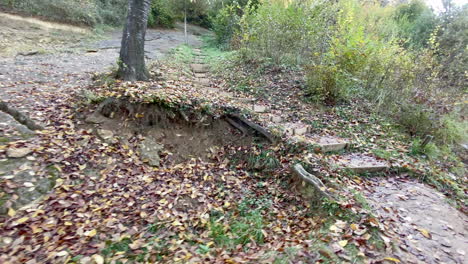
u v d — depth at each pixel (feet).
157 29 43.80
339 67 16.60
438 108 15.71
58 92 14.34
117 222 8.32
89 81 16.76
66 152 10.15
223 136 13.73
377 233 7.20
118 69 16.03
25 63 19.60
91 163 10.26
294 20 21.01
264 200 10.15
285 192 10.37
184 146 13.06
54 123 11.41
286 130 13.20
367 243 6.87
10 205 7.73
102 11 36.76
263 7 23.91
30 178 8.66
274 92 18.48
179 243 7.96
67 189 8.92
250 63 23.34
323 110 16.60
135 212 8.89
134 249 7.50
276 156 11.97
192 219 9.19
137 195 9.68
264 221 8.99
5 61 19.40
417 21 31.19
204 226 8.94
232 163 12.72
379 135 14.61
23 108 11.93
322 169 10.61
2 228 7.21
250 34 23.18
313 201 9.21
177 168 11.84
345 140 13.47
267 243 7.86
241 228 8.68
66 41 27.55
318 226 8.04
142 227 8.41
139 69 16.12
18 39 23.89
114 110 12.57
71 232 7.61
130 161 11.15
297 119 15.47
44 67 19.17
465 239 7.50
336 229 7.44
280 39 22.07
